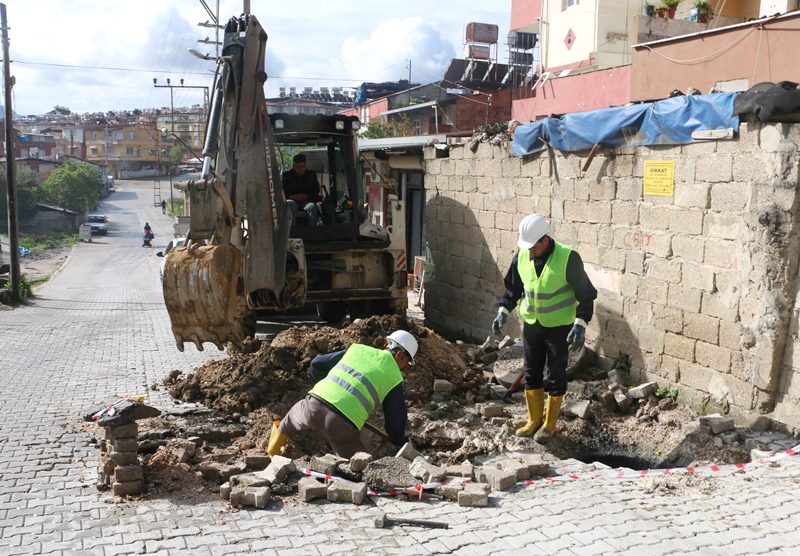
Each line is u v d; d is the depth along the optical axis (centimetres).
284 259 715
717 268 684
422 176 1780
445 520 468
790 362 623
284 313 1165
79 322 1385
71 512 480
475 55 3441
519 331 995
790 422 626
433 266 1250
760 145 635
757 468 560
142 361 960
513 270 692
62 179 8000
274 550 425
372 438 619
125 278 3509
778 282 621
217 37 3466
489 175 1062
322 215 1096
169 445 603
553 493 516
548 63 2459
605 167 824
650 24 1522
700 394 710
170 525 460
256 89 679
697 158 703
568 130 865
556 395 657
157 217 8288
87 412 705
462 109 2889
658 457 649
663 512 478
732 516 471
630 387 791
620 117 788
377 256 1070
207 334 631
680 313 730
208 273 608
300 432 577
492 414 723
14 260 2073
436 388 770
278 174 708
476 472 536
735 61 1205
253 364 761
